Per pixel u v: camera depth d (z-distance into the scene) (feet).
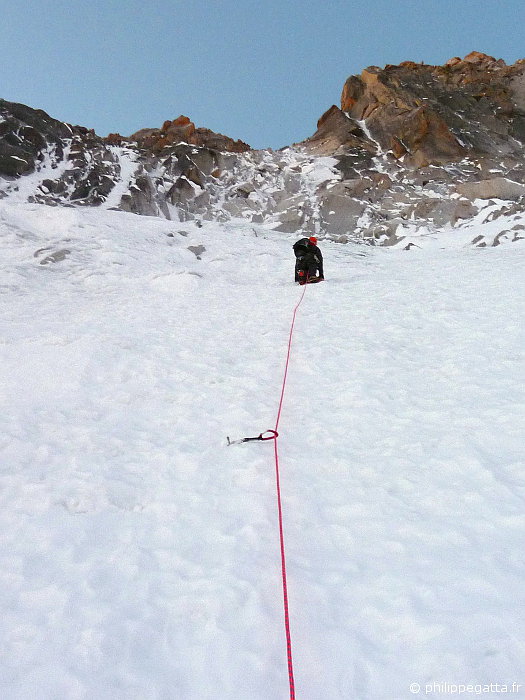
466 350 18.56
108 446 13.64
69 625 7.52
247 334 24.21
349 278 37.45
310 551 8.90
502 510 9.31
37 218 53.36
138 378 19.01
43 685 6.51
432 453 11.64
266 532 9.52
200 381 18.37
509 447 11.48
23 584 8.47
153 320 27.84
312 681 6.41
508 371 16.05
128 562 8.91
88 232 51.01
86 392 17.84
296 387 17.03
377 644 6.82
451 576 7.81
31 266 41.01
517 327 20.33
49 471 12.35
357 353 19.70
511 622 6.74
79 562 8.98
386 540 8.93
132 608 7.82
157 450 13.28
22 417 15.70
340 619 7.33
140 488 11.48
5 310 30.83
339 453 12.26
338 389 16.37
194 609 7.73
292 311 27.86
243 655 6.87
